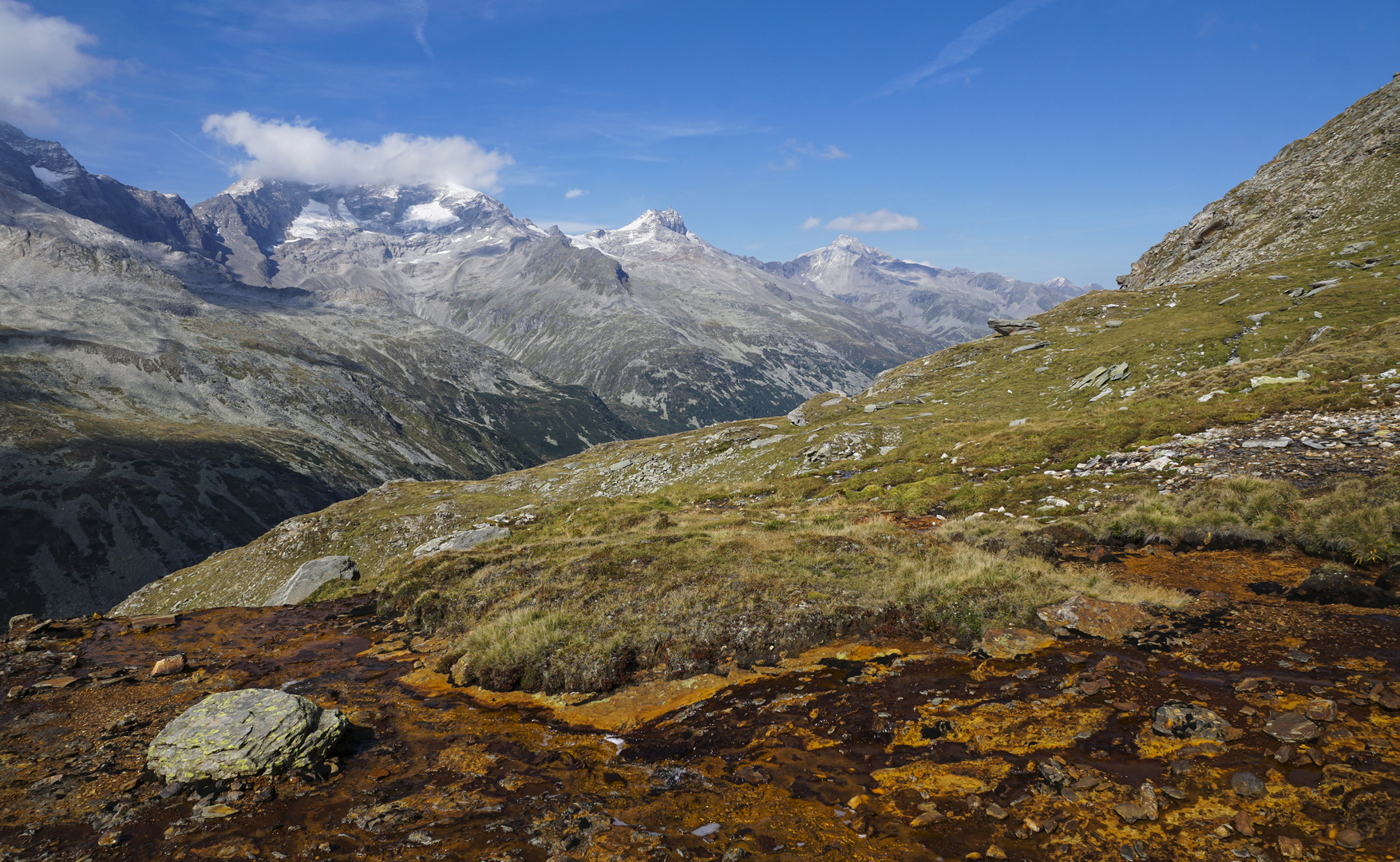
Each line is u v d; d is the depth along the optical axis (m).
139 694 14.76
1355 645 10.94
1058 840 7.04
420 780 10.09
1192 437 29.67
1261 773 7.64
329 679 15.87
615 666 14.24
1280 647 11.30
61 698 14.38
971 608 14.64
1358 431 24.20
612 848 7.68
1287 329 62.19
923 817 7.71
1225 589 14.87
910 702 11.23
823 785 8.91
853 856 7.16
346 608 23.69
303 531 78.25
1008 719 10.05
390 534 75.44
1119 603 13.76
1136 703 9.94
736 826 8.08
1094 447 31.75
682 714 12.09
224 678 15.97
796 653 14.38
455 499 83.12
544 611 17.67
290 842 8.30
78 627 21.05
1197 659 11.34
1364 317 57.97
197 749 10.41
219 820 8.89
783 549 20.38
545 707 13.30
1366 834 6.29
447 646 17.95
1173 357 64.94
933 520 26.27
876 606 15.59
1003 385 76.88
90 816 9.09
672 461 78.62
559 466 99.56
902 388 94.06
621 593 18.31
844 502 33.22
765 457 66.56
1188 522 19.23
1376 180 91.44
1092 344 80.00
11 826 8.83
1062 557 19.34
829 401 94.00
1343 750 7.77
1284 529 17.39
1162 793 7.61
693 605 16.66
